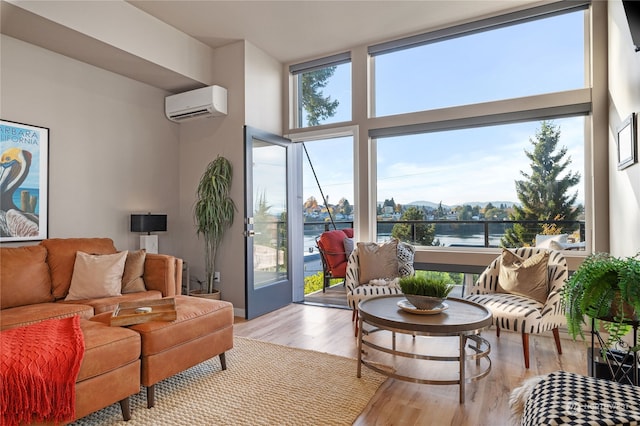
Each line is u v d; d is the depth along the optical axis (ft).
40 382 5.32
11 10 8.79
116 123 12.82
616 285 4.90
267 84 14.75
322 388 7.65
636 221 8.23
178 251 14.97
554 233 11.38
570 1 11.00
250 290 13.05
